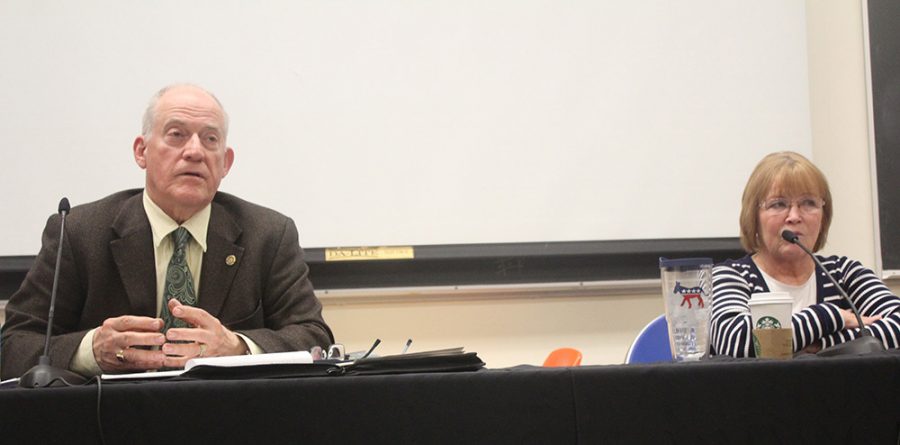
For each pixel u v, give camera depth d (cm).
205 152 187
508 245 258
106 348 157
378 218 254
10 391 92
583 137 264
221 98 249
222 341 162
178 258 189
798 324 158
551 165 262
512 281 257
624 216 264
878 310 189
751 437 97
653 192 266
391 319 254
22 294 184
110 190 243
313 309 194
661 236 265
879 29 273
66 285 185
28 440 92
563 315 262
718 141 270
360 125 255
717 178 269
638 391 96
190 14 249
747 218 201
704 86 271
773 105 273
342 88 255
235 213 199
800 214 193
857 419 98
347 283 250
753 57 274
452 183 258
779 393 97
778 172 194
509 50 263
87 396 92
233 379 100
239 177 248
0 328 181
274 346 173
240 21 252
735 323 157
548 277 259
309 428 94
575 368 97
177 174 185
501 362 257
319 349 143
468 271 256
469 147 259
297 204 251
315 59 255
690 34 272
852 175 274
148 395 93
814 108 274
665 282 129
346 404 94
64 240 185
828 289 197
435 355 103
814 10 277
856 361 99
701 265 127
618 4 269
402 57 259
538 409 95
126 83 245
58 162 241
